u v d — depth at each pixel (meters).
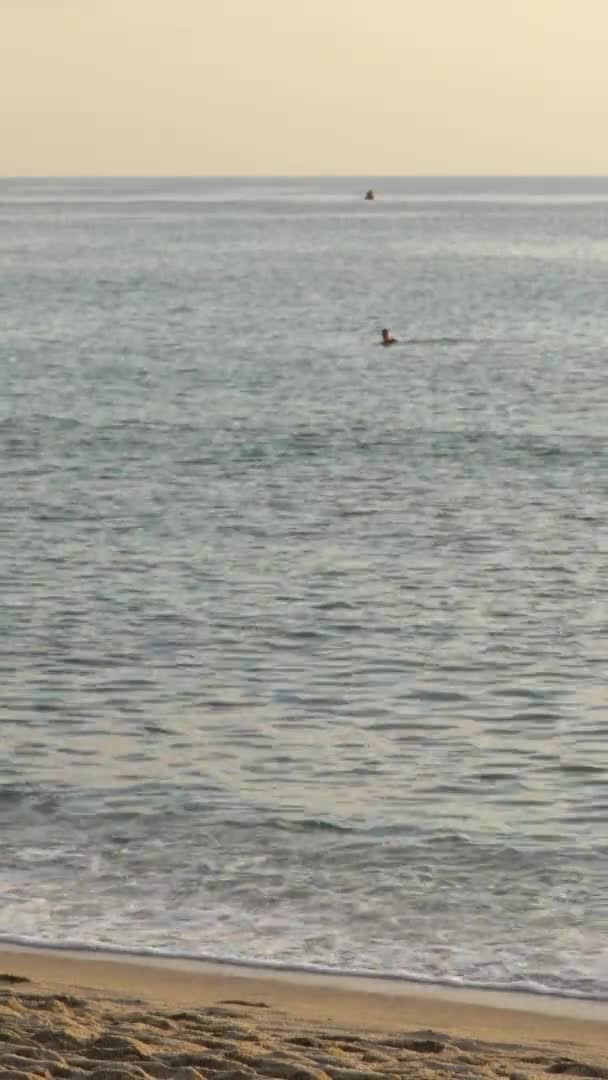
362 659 55.12
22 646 56.28
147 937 31.52
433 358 165.62
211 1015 26.20
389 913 33.06
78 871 35.53
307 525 78.81
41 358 163.25
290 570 68.88
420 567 69.69
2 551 72.25
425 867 36.00
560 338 189.38
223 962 30.20
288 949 30.97
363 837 37.97
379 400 130.25
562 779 42.78
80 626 59.19
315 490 88.56
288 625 59.56
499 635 58.44
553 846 37.47
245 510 82.62
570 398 131.88
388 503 84.88
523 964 30.25
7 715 48.44
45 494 86.69
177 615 60.88
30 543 74.12
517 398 132.00
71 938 31.44
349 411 122.94
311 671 53.69
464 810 40.16
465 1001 28.27
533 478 92.88
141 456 100.19
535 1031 26.64
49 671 53.31
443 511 82.69
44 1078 21.30
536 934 31.91
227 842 37.59
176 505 83.88
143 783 42.00
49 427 112.75
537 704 50.06
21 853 36.69
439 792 41.59
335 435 109.69
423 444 106.06
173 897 33.94
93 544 74.00
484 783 42.41
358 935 31.77
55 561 70.25
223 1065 22.16
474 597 64.38
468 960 30.45
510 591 65.44
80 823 38.88
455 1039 25.27
